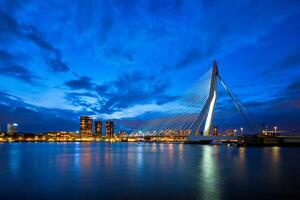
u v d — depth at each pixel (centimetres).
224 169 4506
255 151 10119
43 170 4550
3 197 2619
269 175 3806
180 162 5769
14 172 4309
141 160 6347
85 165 5297
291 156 7344
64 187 3073
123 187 3048
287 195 2608
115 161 6109
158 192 2781
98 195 2681
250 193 2691
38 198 2577
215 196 2595
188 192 2766
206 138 15088
